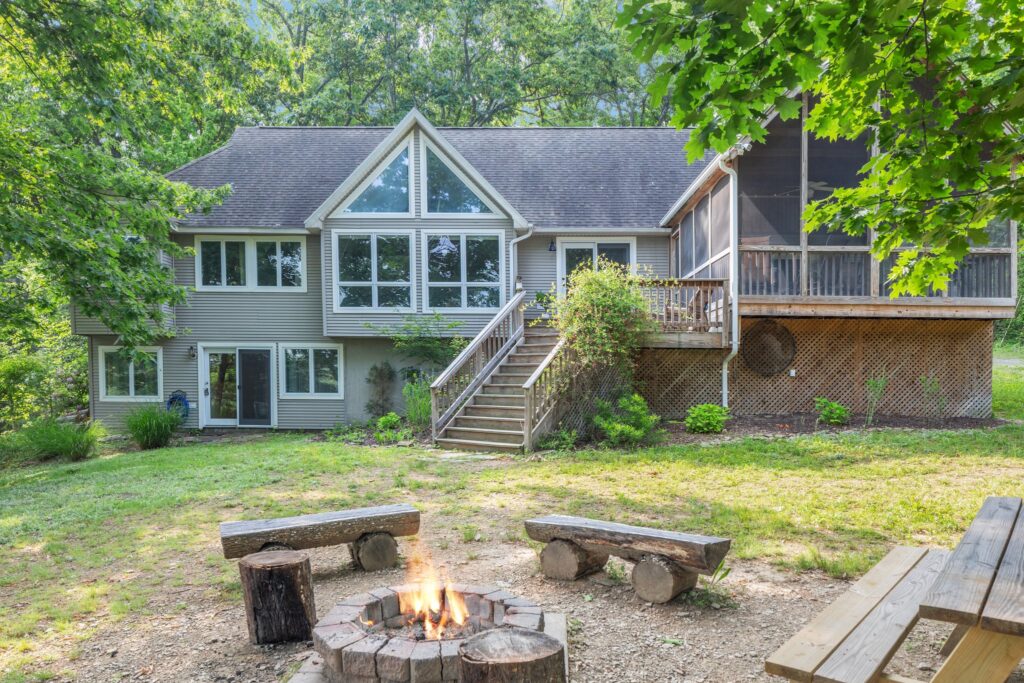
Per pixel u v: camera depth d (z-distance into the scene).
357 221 16.94
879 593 3.23
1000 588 2.45
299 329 17.89
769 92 3.21
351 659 2.97
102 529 6.83
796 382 14.45
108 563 5.71
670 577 4.32
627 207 18.27
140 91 13.55
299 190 18.81
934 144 3.83
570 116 35.50
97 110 12.33
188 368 17.83
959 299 13.07
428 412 14.08
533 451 11.27
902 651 3.66
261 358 17.95
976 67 3.65
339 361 17.81
